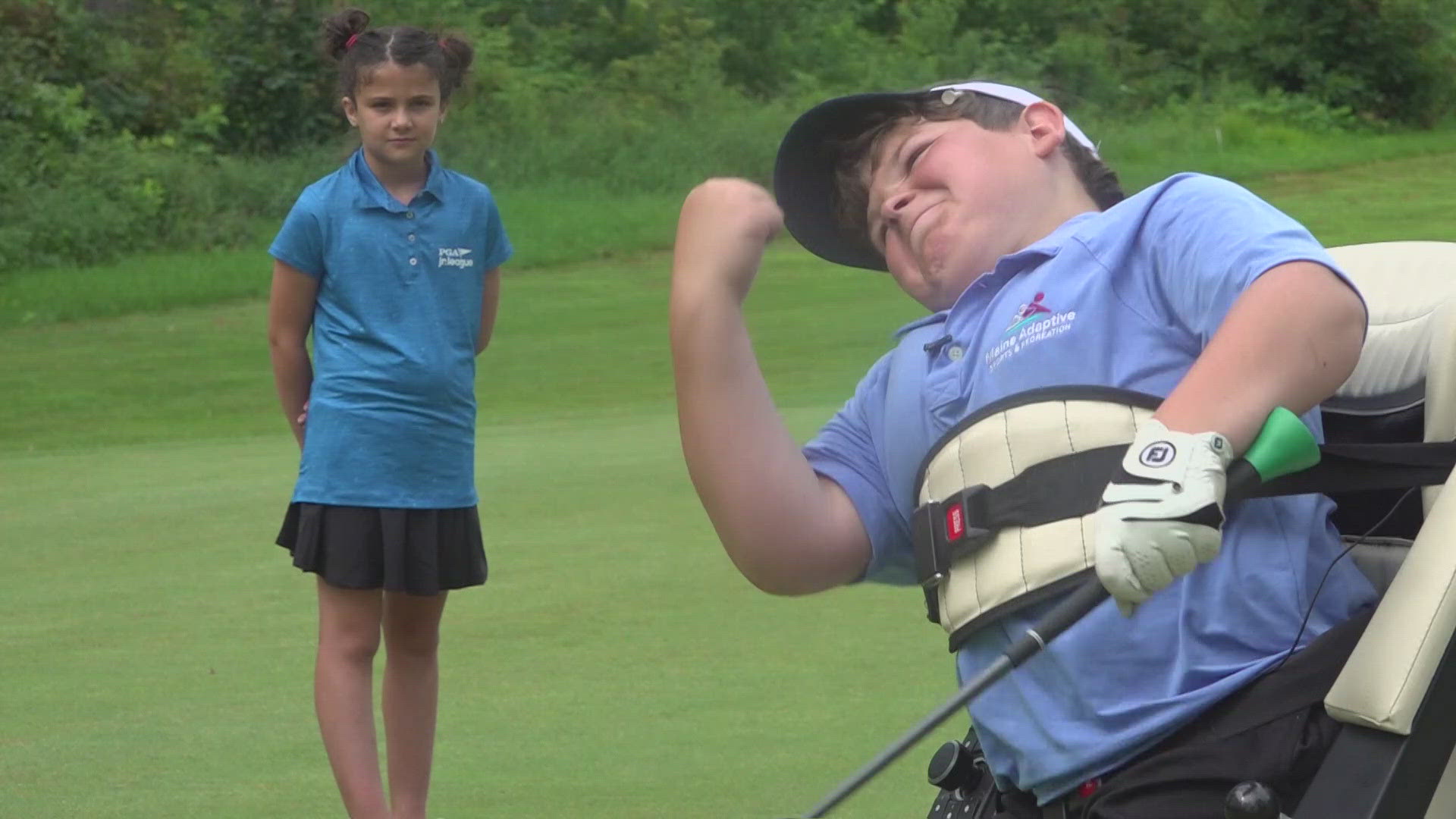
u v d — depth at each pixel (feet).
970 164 12.75
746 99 159.12
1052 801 11.56
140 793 22.12
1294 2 179.83
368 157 21.71
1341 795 10.43
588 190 128.67
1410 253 13.16
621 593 31.99
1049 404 11.45
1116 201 13.14
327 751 20.84
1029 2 182.19
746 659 27.45
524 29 162.61
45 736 24.66
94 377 72.13
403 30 21.67
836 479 12.94
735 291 11.91
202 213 115.14
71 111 123.95
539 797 21.34
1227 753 10.77
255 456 52.29
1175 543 10.05
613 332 79.92
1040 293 11.90
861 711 24.59
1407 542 12.45
